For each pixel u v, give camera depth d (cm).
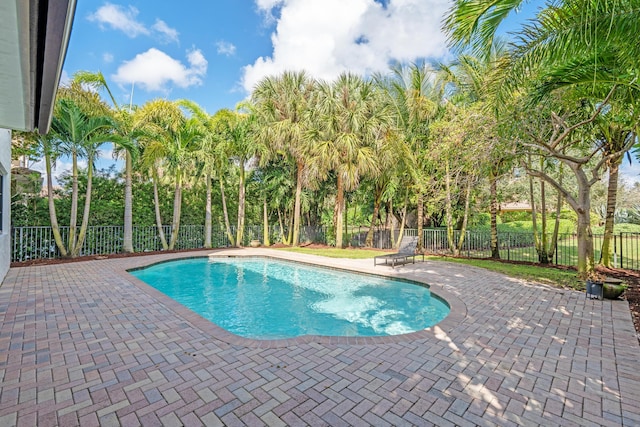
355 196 1608
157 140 1123
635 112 525
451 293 620
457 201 1347
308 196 1540
